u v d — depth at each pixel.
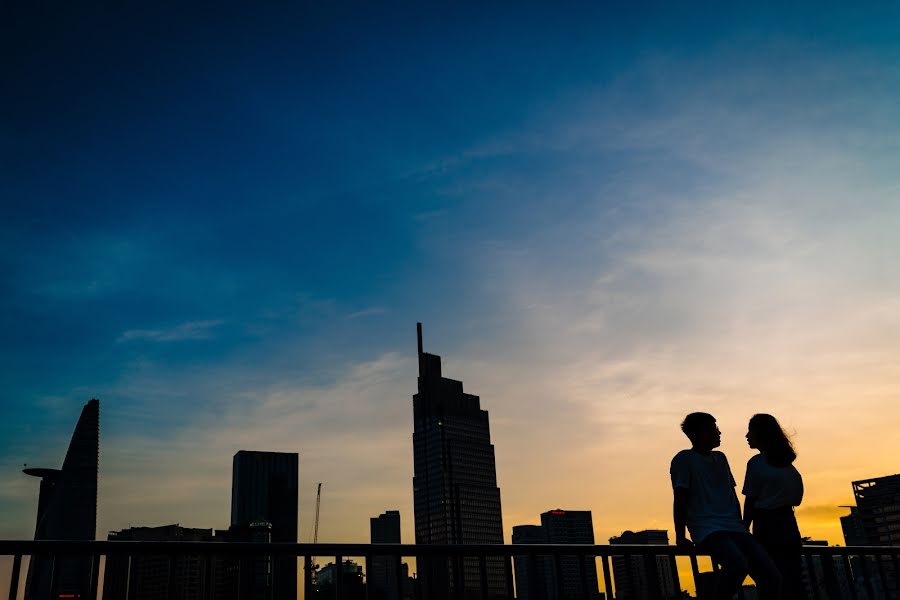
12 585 5.45
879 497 197.50
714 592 6.89
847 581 9.15
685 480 7.05
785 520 7.30
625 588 7.73
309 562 6.71
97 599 5.68
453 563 7.22
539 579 7.54
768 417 7.58
